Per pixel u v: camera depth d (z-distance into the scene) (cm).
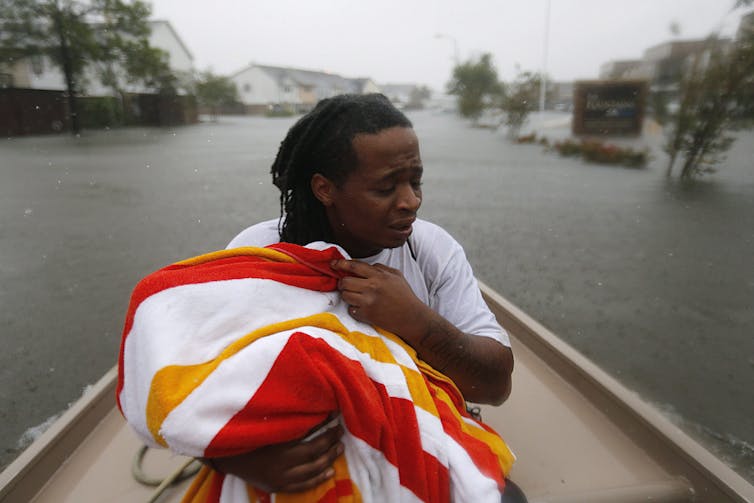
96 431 151
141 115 2956
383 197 92
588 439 139
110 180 1028
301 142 98
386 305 92
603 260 515
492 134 2177
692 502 119
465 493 83
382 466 81
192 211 740
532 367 178
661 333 364
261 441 74
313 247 98
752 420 269
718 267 490
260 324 84
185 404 72
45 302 429
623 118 1547
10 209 761
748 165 1009
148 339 78
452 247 118
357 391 79
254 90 5588
